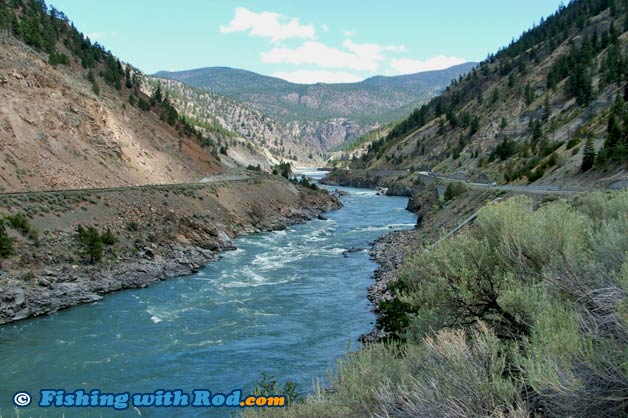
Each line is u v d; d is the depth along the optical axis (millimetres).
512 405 7820
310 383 24203
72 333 31094
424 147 194625
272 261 54750
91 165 68938
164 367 26453
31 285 36188
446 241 15336
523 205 16391
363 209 113125
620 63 128125
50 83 71000
